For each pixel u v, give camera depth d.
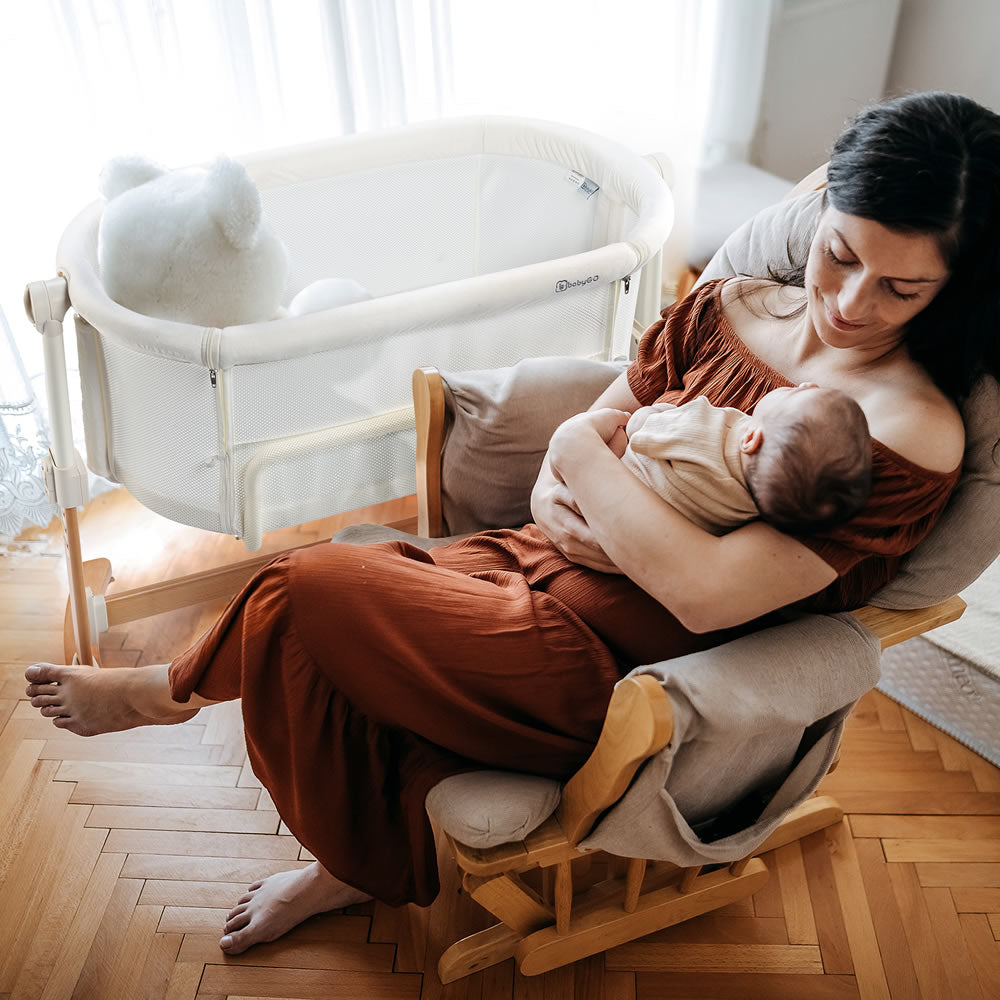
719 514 1.16
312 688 1.27
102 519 2.27
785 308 1.33
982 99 2.34
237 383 1.55
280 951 1.52
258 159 1.92
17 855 1.63
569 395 1.57
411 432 1.76
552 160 2.09
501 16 2.30
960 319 1.11
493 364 1.76
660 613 1.27
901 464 1.12
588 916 1.45
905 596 1.29
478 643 1.24
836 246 1.10
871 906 1.59
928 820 1.71
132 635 2.01
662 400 1.37
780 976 1.51
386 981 1.50
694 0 2.33
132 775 1.75
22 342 2.18
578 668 1.26
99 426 1.71
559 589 1.32
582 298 1.76
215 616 2.06
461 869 1.28
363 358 1.63
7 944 1.52
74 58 1.94
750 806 1.36
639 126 2.54
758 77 2.42
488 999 1.48
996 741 1.78
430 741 1.32
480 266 2.23
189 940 1.53
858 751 1.81
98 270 1.72
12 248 2.07
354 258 2.11
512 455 1.57
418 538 1.58
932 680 1.84
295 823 1.37
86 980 1.48
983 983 1.50
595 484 1.22
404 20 2.16
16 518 2.14
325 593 1.23
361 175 2.03
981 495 1.23
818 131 2.57
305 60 2.17
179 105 2.08
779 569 1.13
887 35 2.47
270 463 1.67
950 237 1.03
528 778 1.26
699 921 1.57
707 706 1.11
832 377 1.22
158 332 1.49
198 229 1.63
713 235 2.67
